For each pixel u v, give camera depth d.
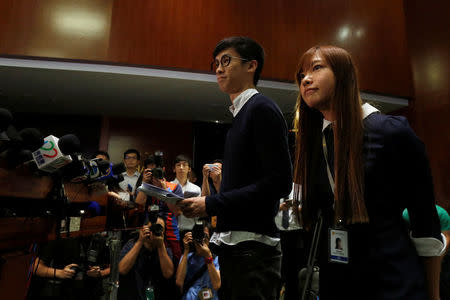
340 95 0.88
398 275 0.72
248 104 1.20
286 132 1.16
